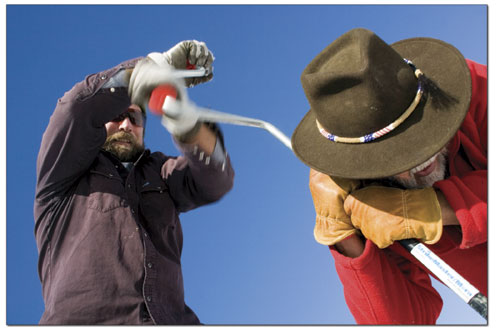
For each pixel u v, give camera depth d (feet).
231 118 4.67
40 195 5.73
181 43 5.38
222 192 6.17
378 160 4.15
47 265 5.56
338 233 4.68
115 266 5.31
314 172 4.88
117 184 5.80
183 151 4.87
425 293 5.28
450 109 4.12
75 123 5.56
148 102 4.29
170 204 6.07
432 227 4.27
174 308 5.52
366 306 4.96
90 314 5.14
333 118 4.25
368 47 4.15
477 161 4.69
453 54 4.35
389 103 4.12
